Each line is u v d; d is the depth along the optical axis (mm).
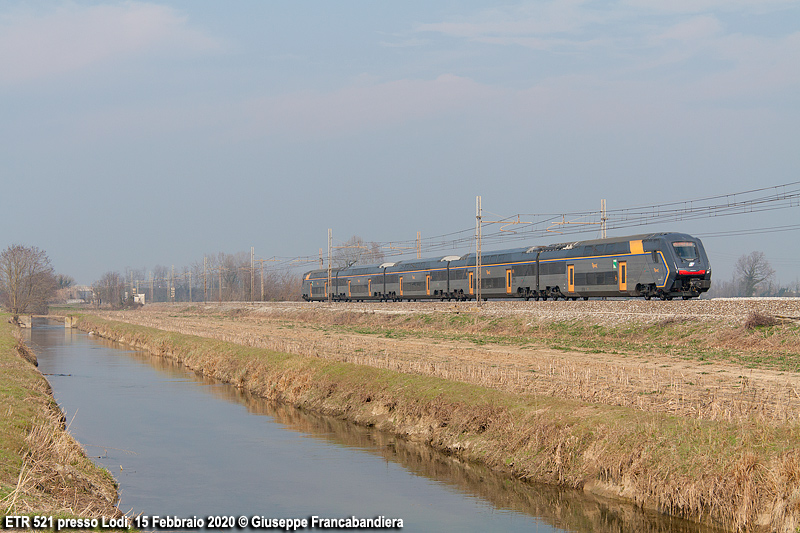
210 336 74188
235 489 25531
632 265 66562
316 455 30328
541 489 24406
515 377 36031
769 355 45406
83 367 63344
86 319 132375
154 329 91312
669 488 20969
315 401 41188
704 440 21828
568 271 75188
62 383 52781
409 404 34125
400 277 106875
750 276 157625
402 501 24016
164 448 31891
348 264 129625
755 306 54875
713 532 19562
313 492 25109
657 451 22328
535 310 72562
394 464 28734
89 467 24344
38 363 66250
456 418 30469
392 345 60375
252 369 51250
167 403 44094
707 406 26469
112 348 84000
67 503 18734
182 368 62938
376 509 23219
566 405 27938
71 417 39062
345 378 41125
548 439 25656
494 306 79812
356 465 28625
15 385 34688
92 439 33812
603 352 51531
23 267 163250
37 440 23250
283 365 47969
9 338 66375
